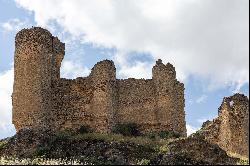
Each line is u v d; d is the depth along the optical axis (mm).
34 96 47938
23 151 41312
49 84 49531
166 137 48438
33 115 47375
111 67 50438
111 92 49812
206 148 38500
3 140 46156
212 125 45906
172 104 50562
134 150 39938
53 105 49688
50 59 50250
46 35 50250
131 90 51250
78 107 49594
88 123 49062
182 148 39094
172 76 51500
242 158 38750
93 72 50438
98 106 49125
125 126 49406
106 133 46656
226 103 44125
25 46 49312
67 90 50156
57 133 44219
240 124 43094
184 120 53969
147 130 50031
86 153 40250
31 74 48562
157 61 52094
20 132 43281
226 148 43156
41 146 41562
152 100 50938
